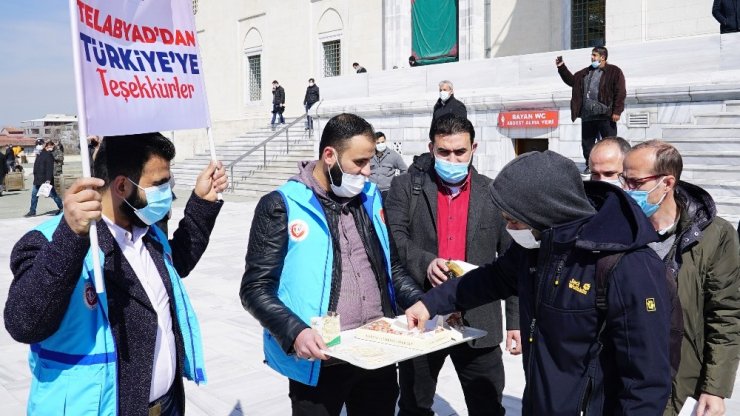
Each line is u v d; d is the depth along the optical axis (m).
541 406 2.12
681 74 10.87
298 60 27.94
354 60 25.53
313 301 2.63
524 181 2.11
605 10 17.14
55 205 19.16
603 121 9.48
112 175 2.07
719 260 2.61
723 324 2.60
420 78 15.34
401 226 3.35
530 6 19.34
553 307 2.10
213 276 8.81
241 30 30.89
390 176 10.30
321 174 2.72
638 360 1.94
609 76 9.34
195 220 2.54
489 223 3.28
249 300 2.55
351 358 2.30
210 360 5.37
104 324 2.00
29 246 1.95
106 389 1.99
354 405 2.89
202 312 6.94
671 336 2.39
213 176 2.56
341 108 16.75
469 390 3.24
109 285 2.04
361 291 2.75
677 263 2.64
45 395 1.97
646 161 2.66
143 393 2.06
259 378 4.95
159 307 2.20
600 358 2.06
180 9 2.41
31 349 2.05
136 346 2.07
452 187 3.32
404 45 22.66
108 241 2.06
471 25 20.30
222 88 32.22
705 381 2.60
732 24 10.70
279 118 26.47
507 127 13.29
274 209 2.64
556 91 12.37
